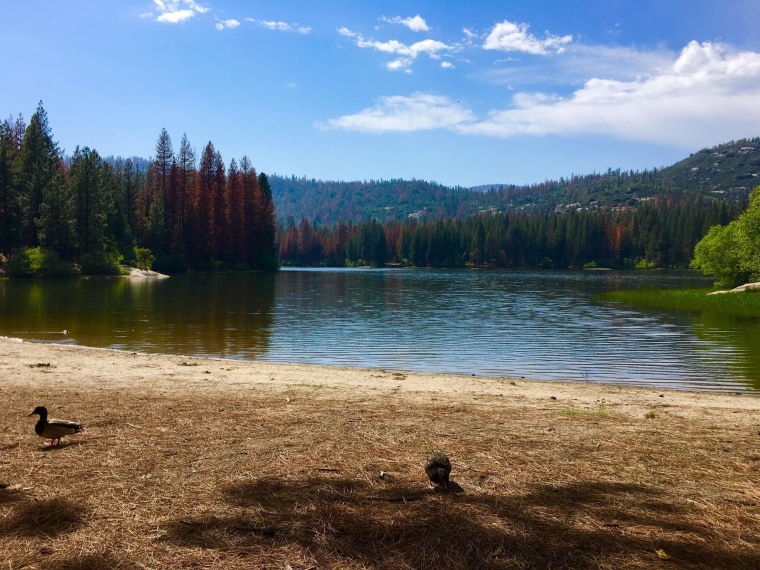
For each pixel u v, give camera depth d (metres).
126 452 6.24
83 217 76.00
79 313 32.09
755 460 6.28
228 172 107.19
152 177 114.19
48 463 5.81
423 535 4.17
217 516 4.47
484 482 5.34
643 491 5.17
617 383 15.55
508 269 167.62
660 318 32.34
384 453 6.34
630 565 3.77
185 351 20.27
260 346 21.69
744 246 49.72
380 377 14.58
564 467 5.88
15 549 3.90
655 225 173.75
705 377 16.38
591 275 112.38
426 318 31.98
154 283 65.50
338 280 81.25
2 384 11.29
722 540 4.16
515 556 3.88
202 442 6.71
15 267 64.88
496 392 12.50
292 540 4.07
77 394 10.14
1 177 68.94
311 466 5.79
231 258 105.56
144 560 3.77
